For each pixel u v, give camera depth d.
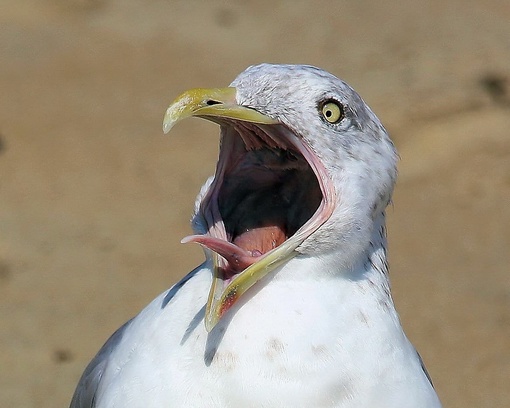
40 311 12.25
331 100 5.68
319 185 5.82
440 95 16.97
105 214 15.26
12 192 15.85
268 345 5.32
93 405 5.98
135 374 5.44
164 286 13.02
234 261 5.48
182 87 19.81
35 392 10.48
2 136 17.61
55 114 18.53
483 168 16.23
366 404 5.35
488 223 15.02
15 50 21.09
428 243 14.42
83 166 16.83
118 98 19.34
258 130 5.77
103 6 23.67
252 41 22.06
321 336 5.37
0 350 11.30
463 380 10.96
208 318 5.27
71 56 20.98
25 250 13.91
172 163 17.06
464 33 20.86
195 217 5.72
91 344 11.50
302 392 5.27
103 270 13.45
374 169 5.74
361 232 5.59
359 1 23.95
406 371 5.51
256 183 6.09
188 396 5.28
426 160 16.41
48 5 23.23
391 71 18.80
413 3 23.44
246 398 5.25
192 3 24.16
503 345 11.66
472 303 12.66
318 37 21.95
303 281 5.52
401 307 12.55
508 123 16.73
